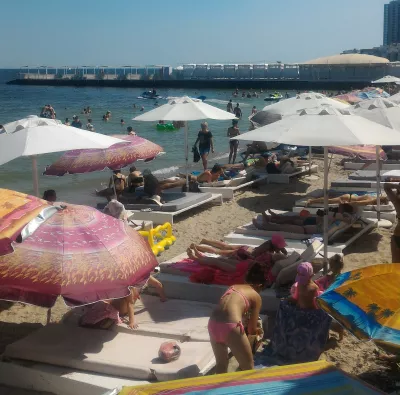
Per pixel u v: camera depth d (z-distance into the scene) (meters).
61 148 7.21
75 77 139.00
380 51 148.88
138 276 5.23
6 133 7.60
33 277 4.81
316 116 7.18
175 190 13.56
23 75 152.00
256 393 3.34
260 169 16.16
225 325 4.71
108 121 41.09
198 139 17.41
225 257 7.58
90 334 5.78
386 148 17.39
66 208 5.41
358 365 5.58
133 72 149.88
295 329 5.48
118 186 12.11
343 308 3.99
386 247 9.27
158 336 5.78
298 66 105.12
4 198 5.14
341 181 12.27
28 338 5.69
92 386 5.02
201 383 3.52
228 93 91.81
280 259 7.03
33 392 5.25
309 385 3.42
